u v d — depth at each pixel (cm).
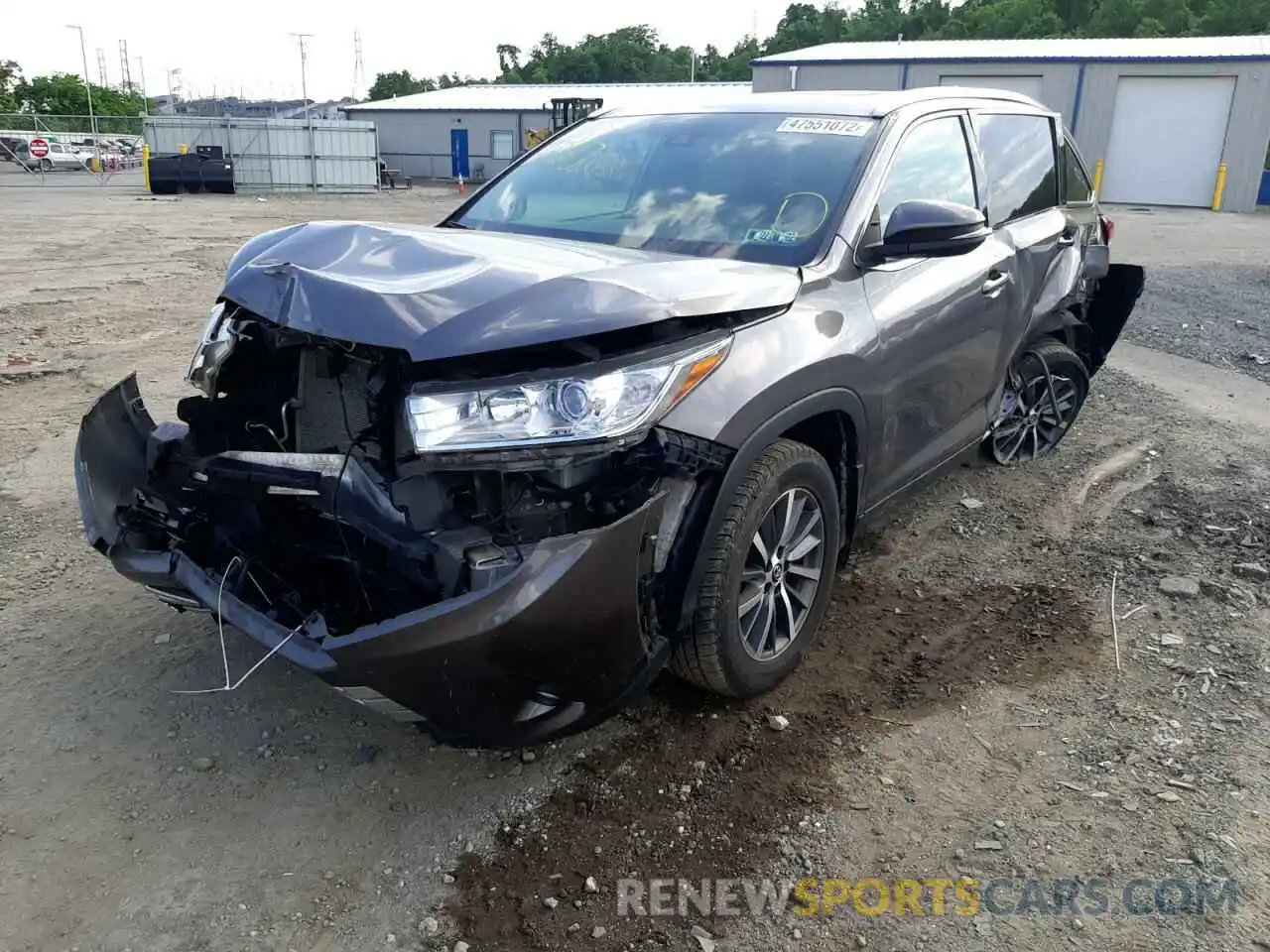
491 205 417
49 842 266
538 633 241
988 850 267
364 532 257
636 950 236
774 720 320
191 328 878
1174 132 2855
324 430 298
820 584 338
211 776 293
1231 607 392
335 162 3372
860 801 286
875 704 331
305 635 251
